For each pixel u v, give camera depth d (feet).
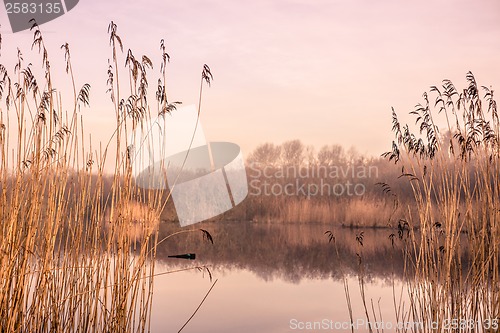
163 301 25.11
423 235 16.31
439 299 15.60
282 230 57.98
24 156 14.61
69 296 15.23
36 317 14.58
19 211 14.08
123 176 15.19
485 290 15.44
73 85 15.55
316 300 25.48
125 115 15.39
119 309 14.75
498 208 15.60
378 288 27.53
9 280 13.69
